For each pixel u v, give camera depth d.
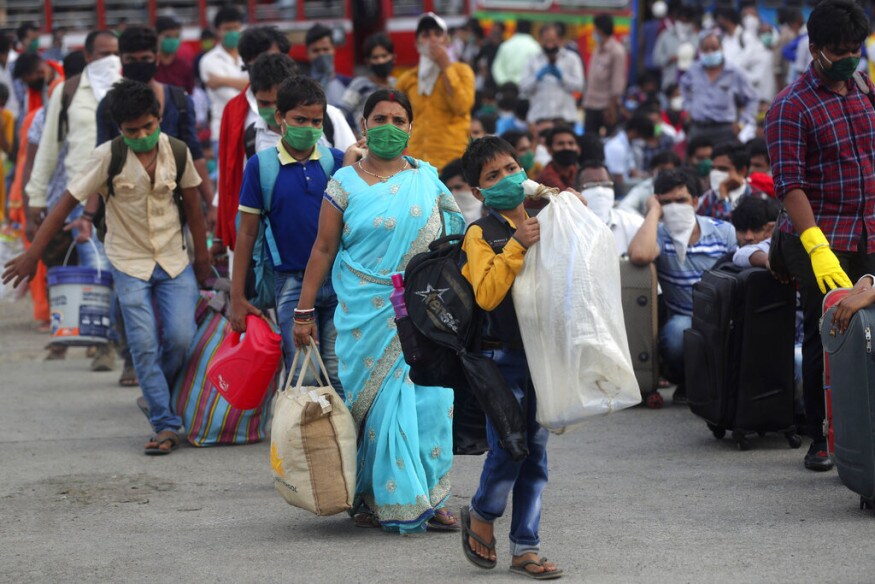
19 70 15.44
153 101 8.91
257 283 8.43
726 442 9.32
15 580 6.39
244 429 9.53
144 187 9.08
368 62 13.68
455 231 7.30
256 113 9.32
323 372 7.32
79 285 11.56
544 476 6.20
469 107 12.63
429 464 7.09
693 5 28.03
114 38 12.46
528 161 13.48
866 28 7.79
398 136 7.09
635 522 7.17
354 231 7.10
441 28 12.57
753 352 8.83
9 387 12.12
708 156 14.43
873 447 6.96
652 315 10.52
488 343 6.03
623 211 11.39
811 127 7.93
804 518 7.16
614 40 23.08
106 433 10.05
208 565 6.56
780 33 24.72
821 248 7.70
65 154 12.50
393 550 6.77
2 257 15.78
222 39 16.59
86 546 6.98
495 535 6.98
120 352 13.59
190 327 9.35
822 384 8.21
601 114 23.27
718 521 7.14
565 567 6.37
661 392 11.52
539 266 5.74
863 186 7.95
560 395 5.70
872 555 6.42
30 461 9.12
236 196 9.36
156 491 8.23
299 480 7.00
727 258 9.67
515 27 28.95
